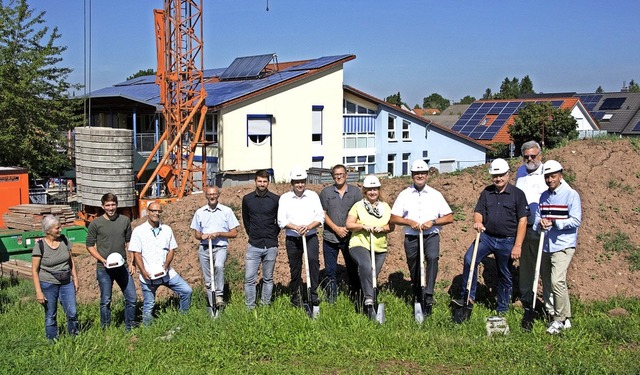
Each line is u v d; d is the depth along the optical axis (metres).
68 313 8.11
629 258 9.62
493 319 7.79
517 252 7.94
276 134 31.91
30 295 11.45
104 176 20.67
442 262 9.98
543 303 8.34
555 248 7.77
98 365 7.20
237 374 6.83
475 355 7.05
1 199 17.39
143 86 40.75
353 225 8.34
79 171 21.05
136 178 25.23
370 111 37.62
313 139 33.88
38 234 14.31
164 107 27.02
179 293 8.80
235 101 29.75
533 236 8.25
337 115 34.53
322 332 7.81
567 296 7.73
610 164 11.92
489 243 8.23
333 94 34.16
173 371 6.89
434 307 8.66
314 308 8.39
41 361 7.21
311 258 8.66
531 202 8.38
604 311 8.51
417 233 8.41
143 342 7.89
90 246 8.35
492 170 8.05
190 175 26.70
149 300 8.59
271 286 8.87
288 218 8.62
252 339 7.65
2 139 24.27
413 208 8.30
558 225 7.66
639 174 11.59
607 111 59.47
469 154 41.72
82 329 8.51
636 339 7.37
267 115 31.44
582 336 7.51
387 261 10.30
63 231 14.70
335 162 34.78
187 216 12.81
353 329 7.88
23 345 7.70
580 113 50.94
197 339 7.78
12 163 25.62
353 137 36.59
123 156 20.86
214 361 7.17
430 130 39.94
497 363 6.85
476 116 52.22
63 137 27.34
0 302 10.63
